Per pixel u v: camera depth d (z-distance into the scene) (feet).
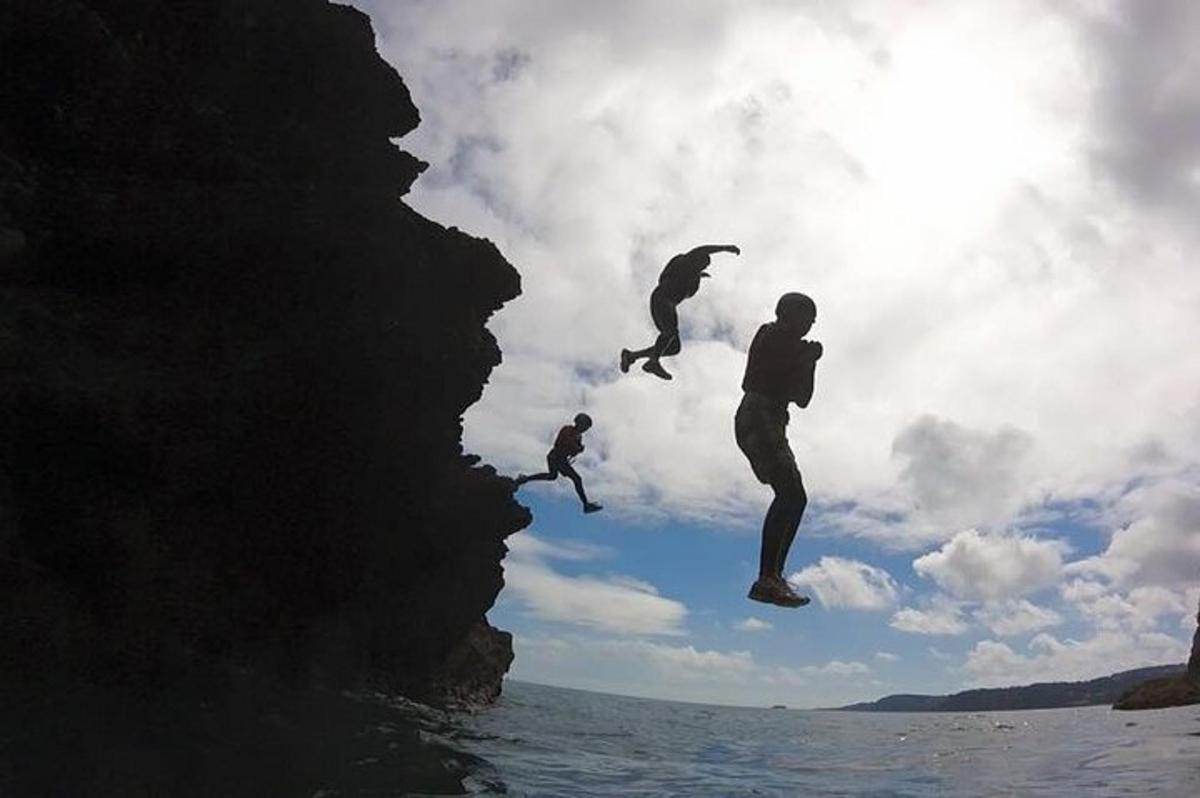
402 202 46.01
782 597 12.35
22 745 20.90
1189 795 29.76
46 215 29.14
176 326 30.76
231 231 32.04
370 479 36.88
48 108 30.60
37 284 28.76
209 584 29.99
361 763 28.81
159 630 27.53
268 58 40.98
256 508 31.65
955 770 41.98
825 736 75.92
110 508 26.76
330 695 39.78
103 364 27.76
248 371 30.68
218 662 30.55
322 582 36.24
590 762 40.91
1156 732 58.54
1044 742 56.75
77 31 31.01
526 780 32.53
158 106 33.81
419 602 51.31
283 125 41.32
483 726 51.75
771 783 37.42
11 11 29.50
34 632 23.49
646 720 87.10
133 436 26.76
